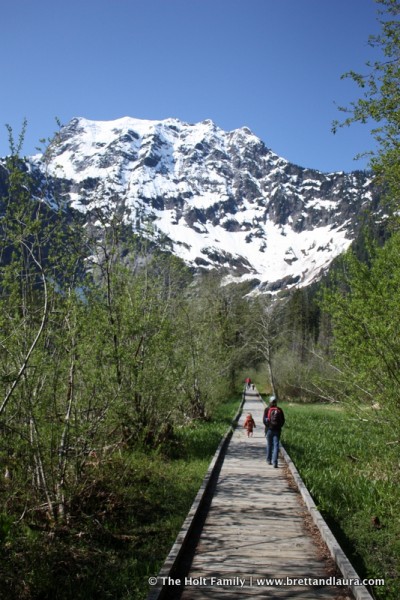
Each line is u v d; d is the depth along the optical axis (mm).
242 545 7273
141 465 11906
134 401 12477
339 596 5598
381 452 10828
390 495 9570
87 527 7750
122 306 10914
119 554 7336
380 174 8969
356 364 9883
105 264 11344
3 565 5930
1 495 7328
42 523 7531
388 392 9242
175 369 14586
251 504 9648
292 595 5621
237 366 49562
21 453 7531
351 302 9555
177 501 10016
